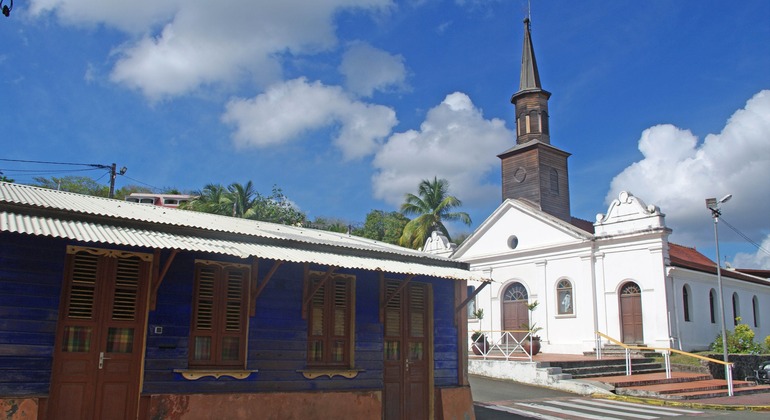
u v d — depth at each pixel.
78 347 9.11
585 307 28.11
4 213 8.58
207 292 10.41
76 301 9.22
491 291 31.97
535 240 30.70
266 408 10.45
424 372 13.12
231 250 9.48
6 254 8.70
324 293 11.80
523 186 33.25
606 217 28.39
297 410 10.80
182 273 10.05
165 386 9.59
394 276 12.88
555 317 29.17
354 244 13.09
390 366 12.57
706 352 25.72
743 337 26.27
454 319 13.83
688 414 16.08
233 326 10.53
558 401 17.94
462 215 40.12
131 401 9.35
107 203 11.30
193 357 10.06
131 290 9.66
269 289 10.95
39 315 8.80
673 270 26.48
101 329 9.30
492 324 31.59
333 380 11.46
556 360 23.08
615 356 25.84
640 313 26.64
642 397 18.89
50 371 8.75
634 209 27.38
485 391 19.55
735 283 32.66
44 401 8.64
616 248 27.77
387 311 12.74
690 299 28.03
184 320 9.91
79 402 8.96
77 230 8.62
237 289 10.70
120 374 9.34
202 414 9.79
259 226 13.41
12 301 8.63
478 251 33.41
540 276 30.08
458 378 13.58
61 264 9.10
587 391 19.75
